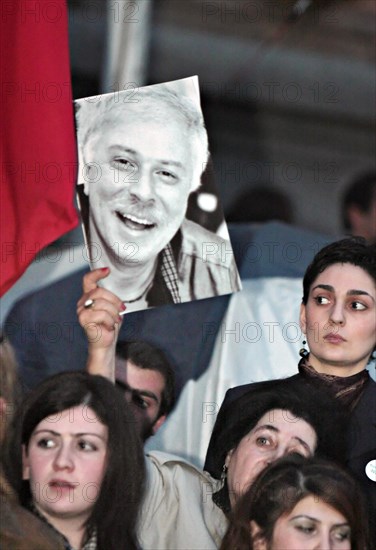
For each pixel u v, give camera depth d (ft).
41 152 22.48
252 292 23.84
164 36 36.14
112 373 22.56
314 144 37.14
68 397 21.93
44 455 21.68
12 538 21.34
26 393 22.12
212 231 23.15
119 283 22.84
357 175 37.01
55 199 22.41
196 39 36.52
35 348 22.79
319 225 35.65
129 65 27.89
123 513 21.70
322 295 23.29
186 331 23.12
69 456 21.70
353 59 38.27
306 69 37.73
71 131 22.59
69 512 21.53
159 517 21.84
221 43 36.88
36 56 22.58
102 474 21.76
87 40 34.94
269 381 22.88
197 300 23.34
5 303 23.12
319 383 22.88
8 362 22.58
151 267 22.93
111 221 22.86
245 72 37.27
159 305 22.90
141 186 22.95
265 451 22.22
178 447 22.33
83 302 22.74
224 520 21.88
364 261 23.29
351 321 23.13
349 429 22.40
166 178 23.03
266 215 30.22
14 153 22.52
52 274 23.52
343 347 23.03
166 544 21.76
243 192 32.65
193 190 23.16
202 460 22.26
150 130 23.02
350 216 30.60
